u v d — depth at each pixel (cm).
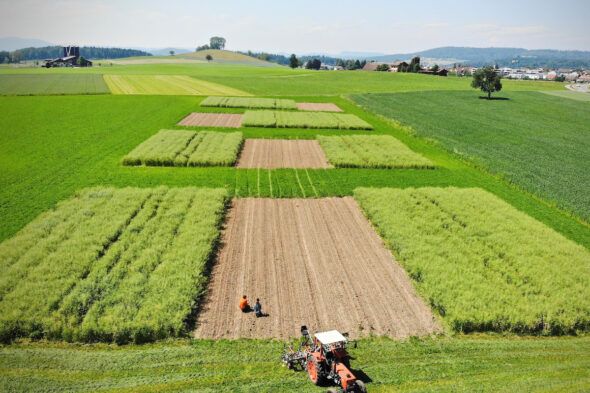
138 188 3791
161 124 6775
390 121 7775
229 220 3350
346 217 3484
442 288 2384
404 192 3922
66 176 4209
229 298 2306
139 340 1947
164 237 2867
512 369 1842
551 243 3034
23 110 7694
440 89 13900
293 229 3222
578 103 11906
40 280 2302
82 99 9175
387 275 2609
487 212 3528
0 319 1956
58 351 1852
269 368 1789
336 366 1605
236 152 5200
